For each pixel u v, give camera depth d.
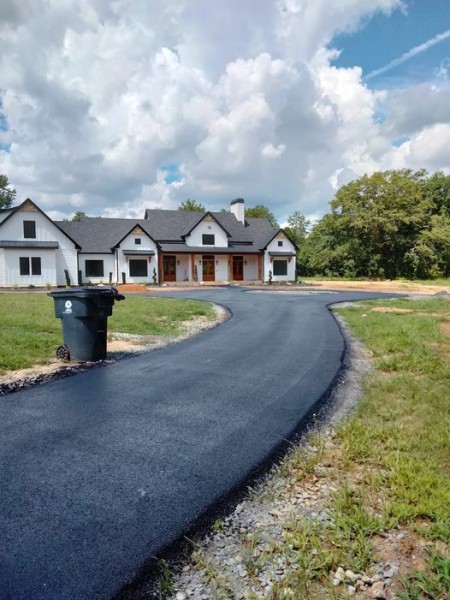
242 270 39.12
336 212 47.06
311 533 2.56
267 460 3.56
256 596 2.09
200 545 2.47
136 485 3.12
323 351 8.06
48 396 5.29
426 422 4.11
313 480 3.24
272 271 38.28
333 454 3.64
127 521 2.67
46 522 2.64
